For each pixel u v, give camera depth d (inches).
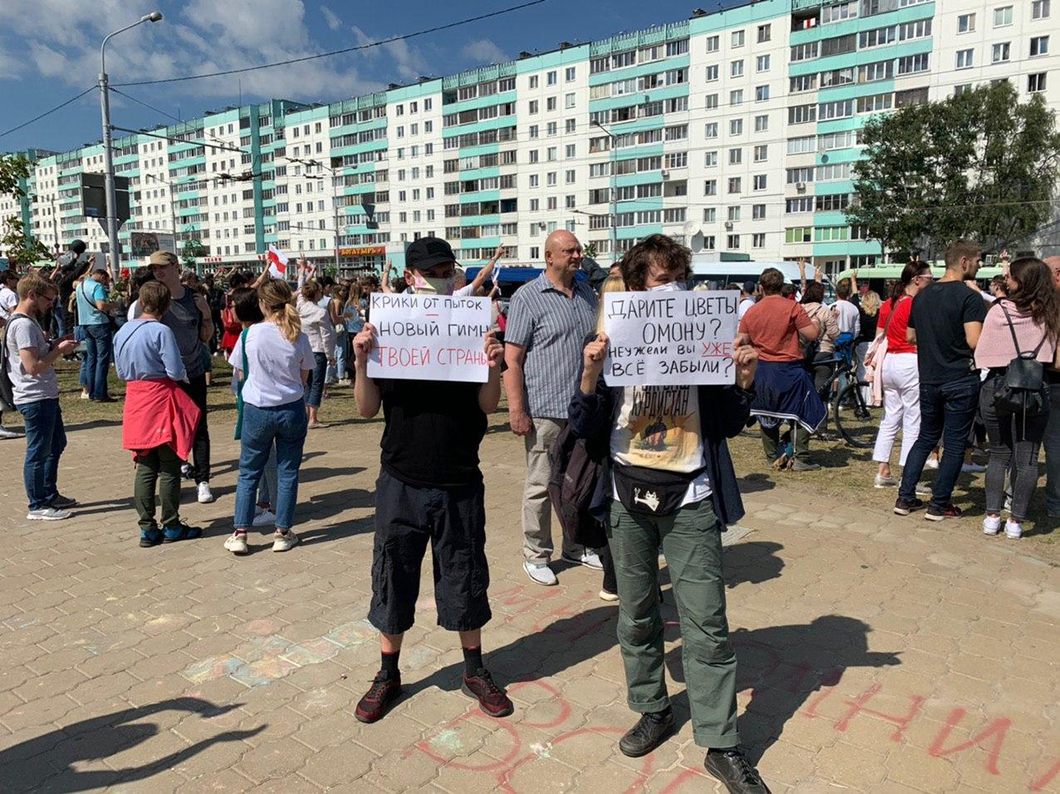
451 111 3090.6
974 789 104.1
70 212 5196.9
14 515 232.1
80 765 110.3
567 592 171.6
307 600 167.8
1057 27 1863.9
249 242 4114.2
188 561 191.8
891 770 108.1
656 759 111.3
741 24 2313.0
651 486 104.4
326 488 263.4
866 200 1881.2
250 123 3959.2
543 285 168.1
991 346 200.7
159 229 4694.9
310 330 378.6
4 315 446.0
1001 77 1943.9
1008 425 202.4
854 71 2144.4
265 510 225.9
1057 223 1859.0
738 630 151.5
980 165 1806.1
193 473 249.4
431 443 116.3
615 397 109.3
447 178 3159.5
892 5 2065.7
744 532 209.9
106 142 668.1
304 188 3784.5
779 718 121.3
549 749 114.0
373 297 115.0
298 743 115.7
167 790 105.0
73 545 204.2
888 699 126.3
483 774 108.3
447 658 141.7
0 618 159.8
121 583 177.8
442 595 122.1
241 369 195.2
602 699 127.6
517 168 2913.4
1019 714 121.7
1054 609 159.9
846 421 393.4
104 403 451.2
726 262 1195.3
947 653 141.3
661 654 114.3
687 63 2431.1
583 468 134.0
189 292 244.7
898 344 248.8
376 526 120.9
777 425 286.8
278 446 195.8
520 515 231.0
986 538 204.2
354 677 135.3
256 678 135.0
